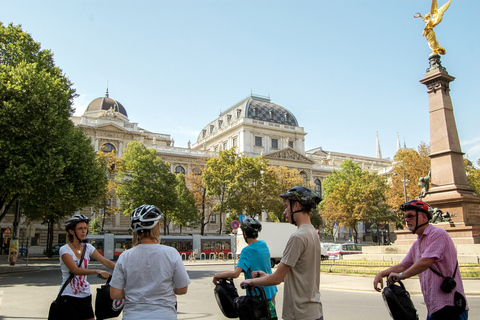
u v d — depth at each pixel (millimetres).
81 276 6242
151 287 4223
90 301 6332
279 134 95312
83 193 29562
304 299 4246
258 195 56406
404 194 47125
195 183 60875
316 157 111438
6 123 24875
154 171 56719
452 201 24578
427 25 27188
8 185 25016
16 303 13227
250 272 6039
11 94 25797
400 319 4523
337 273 23094
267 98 105125
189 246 51188
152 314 4141
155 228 4523
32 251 60375
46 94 27266
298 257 4270
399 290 4656
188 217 59156
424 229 5090
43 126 26359
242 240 33938
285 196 4695
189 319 10375
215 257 49219
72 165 28906
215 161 56625
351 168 75250
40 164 25812
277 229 37500
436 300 4812
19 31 30625
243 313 4219
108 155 56688
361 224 92688
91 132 71250
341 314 11023
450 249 4879
